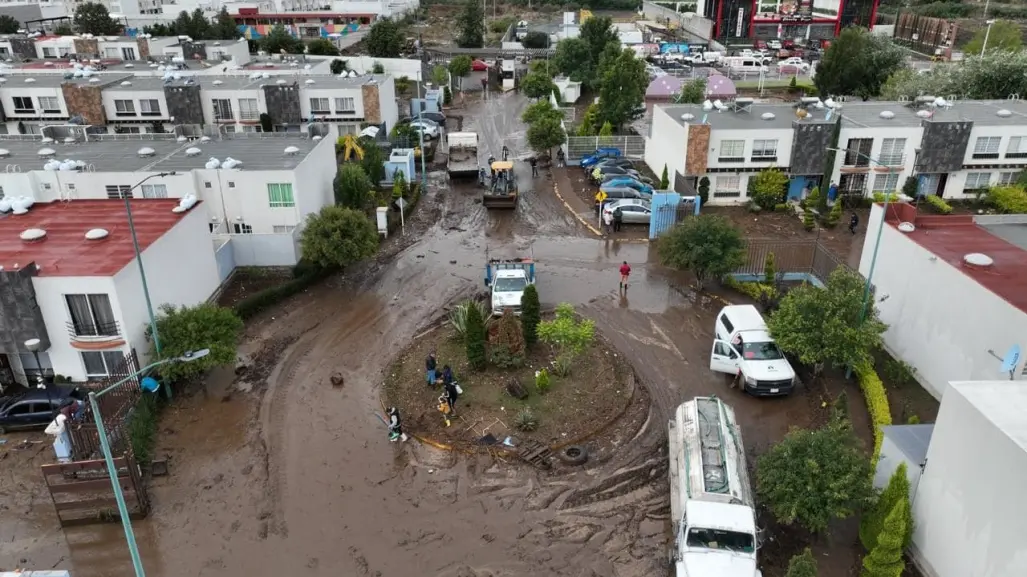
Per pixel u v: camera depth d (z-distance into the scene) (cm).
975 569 1545
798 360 2789
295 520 2008
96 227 2888
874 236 2912
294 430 2400
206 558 1881
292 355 2870
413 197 4650
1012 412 1524
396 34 9350
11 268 2386
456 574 1825
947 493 1655
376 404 2538
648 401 2541
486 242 4038
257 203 3609
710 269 3222
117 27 10038
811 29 11344
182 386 2655
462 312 2933
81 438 2119
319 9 11756
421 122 5797
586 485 2134
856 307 2500
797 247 3534
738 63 9544
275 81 5938
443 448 2291
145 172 3553
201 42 8131
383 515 2025
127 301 2497
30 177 3512
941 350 2456
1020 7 13250
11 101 5628
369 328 3080
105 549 1919
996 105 5062
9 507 2069
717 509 1758
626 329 3047
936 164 4456
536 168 5453
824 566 1834
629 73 6006
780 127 4416
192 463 2241
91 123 5631
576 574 1827
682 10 13862
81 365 2545
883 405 2397
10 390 2573
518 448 2269
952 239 2644
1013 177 4572
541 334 2595
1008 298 2130
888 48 7350
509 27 12438
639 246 3978
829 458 1858
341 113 5881
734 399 2556
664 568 1844
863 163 4481
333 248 3372
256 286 3469
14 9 10150
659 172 5116
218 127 4806
